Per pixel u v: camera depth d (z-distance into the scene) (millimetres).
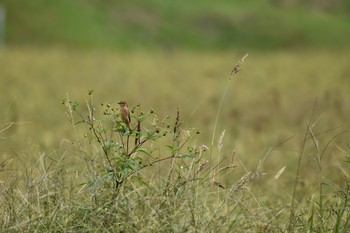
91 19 99000
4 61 56031
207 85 42688
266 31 112188
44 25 92938
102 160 8961
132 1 110125
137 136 8742
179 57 74250
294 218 9109
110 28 99500
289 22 118250
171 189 8883
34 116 23719
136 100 33094
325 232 8977
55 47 85312
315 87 40688
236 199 8984
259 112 27328
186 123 22891
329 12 130625
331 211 9328
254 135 20516
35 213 8562
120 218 8273
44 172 9305
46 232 8195
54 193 8773
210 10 115125
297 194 11562
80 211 8477
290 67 58375
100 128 8758
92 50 86312
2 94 32719
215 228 8359
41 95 33469
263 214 9258
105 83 42812
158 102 32125
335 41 115875
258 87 41656
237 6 120750
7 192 9000
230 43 107062
